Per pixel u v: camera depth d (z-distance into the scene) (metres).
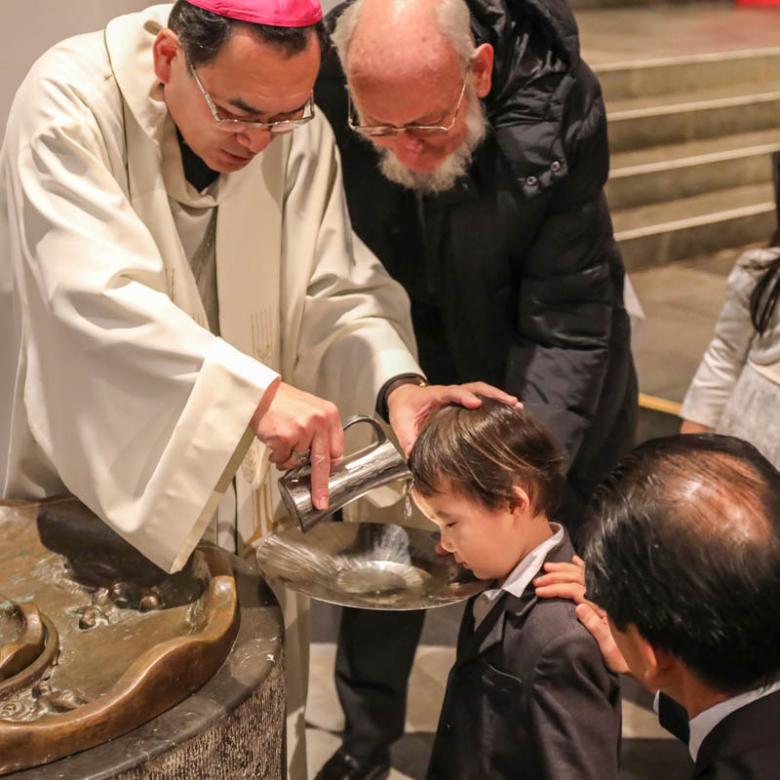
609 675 1.63
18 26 2.23
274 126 1.67
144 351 1.64
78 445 1.71
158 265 1.71
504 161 2.04
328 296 2.00
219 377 1.62
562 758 1.58
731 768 1.12
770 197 5.16
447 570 1.79
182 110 1.72
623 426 2.49
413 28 1.81
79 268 1.66
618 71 5.30
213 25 1.59
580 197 2.09
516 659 1.65
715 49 5.90
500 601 1.69
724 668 1.13
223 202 1.88
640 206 4.94
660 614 1.14
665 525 1.14
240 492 2.03
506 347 2.26
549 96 2.01
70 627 1.65
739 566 1.11
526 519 1.66
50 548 1.80
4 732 1.33
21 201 1.74
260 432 1.63
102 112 1.75
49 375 1.73
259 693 1.53
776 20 7.10
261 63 1.59
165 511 1.66
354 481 1.66
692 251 4.81
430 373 2.35
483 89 1.96
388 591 1.73
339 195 2.05
